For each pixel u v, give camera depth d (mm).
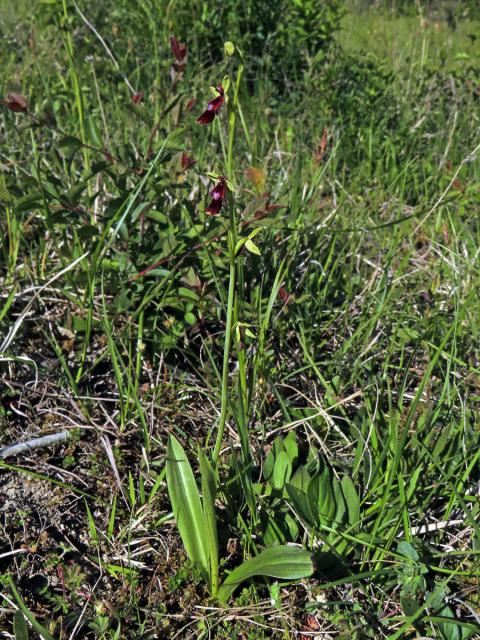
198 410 445
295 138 765
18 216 562
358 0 1482
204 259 451
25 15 1031
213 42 958
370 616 336
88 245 502
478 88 908
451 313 518
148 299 443
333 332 514
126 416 430
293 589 350
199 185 557
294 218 559
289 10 1005
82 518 377
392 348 467
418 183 734
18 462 401
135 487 396
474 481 395
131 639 323
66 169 498
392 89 911
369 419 400
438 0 1404
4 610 323
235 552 363
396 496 368
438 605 335
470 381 461
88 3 991
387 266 527
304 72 918
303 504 347
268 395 451
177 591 344
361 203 641
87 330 435
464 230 599
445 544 368
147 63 862
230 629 331
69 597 339
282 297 469
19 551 353
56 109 713
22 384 439
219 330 493
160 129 602
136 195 437
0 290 505
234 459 350
